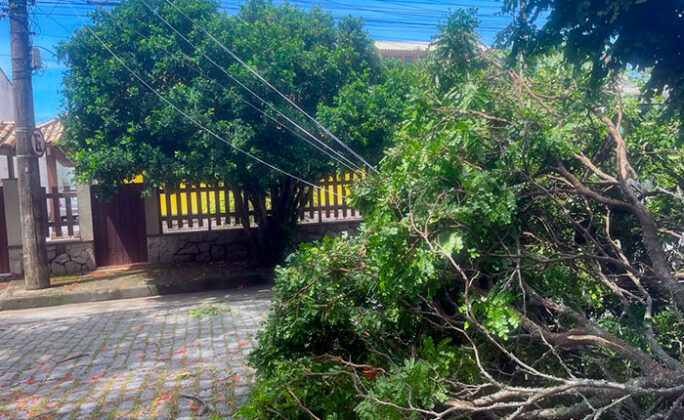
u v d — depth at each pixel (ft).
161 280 32.55
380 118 29.43
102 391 15.70
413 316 10.83
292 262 11.59
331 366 10.53
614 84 11.47
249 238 35.86
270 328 11.98
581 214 11.31
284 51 30.42
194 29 29.94
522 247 10.19
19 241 34.65
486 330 8.55
